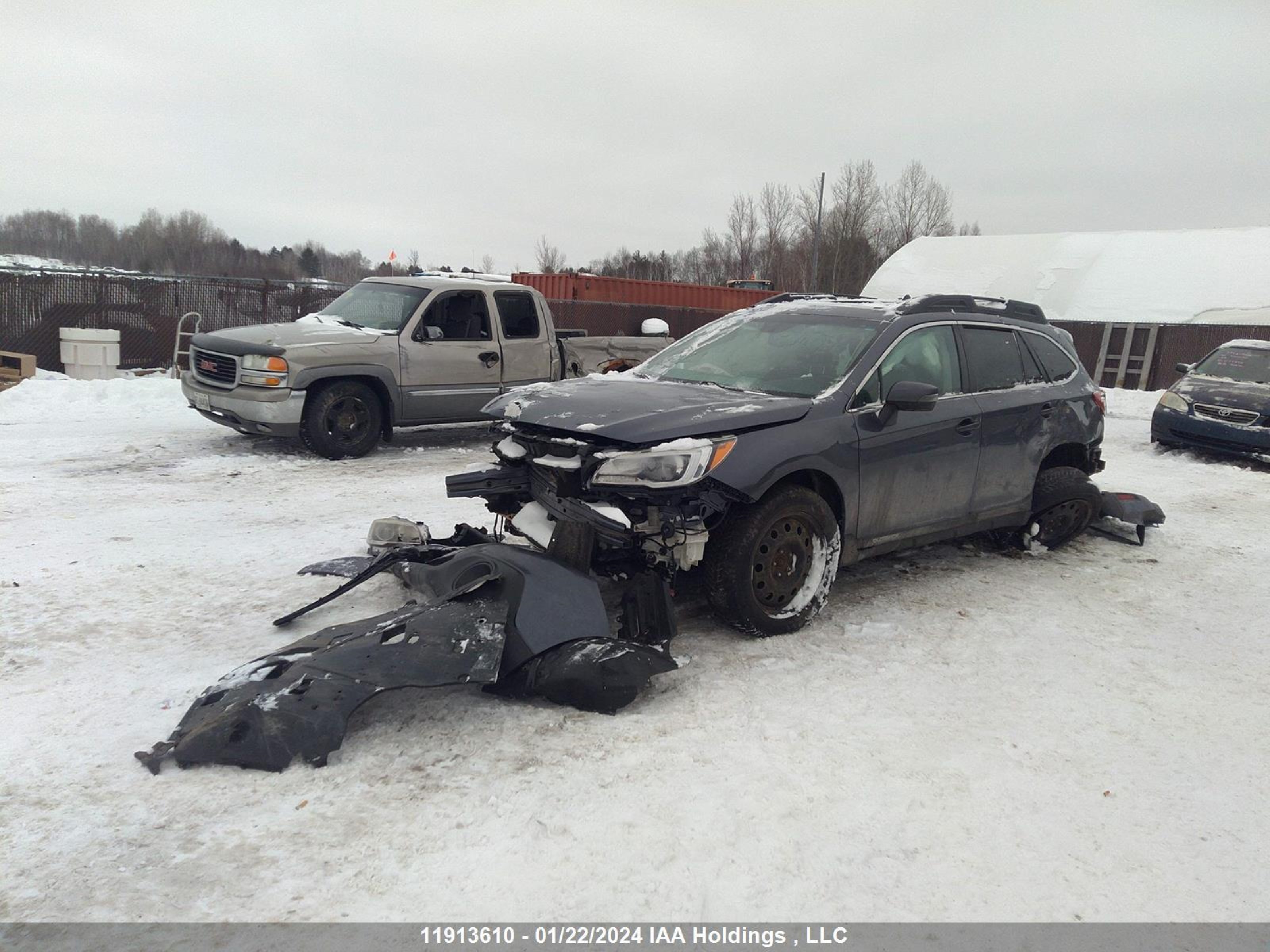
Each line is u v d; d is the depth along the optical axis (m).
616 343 12.36
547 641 3.73
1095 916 2.63
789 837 2.94
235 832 2.83
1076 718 3.92
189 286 16.38
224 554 5.84
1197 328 24.12
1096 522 7.24
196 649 4.25
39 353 15.13
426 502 7.52
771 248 55.59
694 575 4.93
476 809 3.01
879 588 5.61
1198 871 2.88
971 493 5.70
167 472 8.34
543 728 3.56
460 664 3.46
